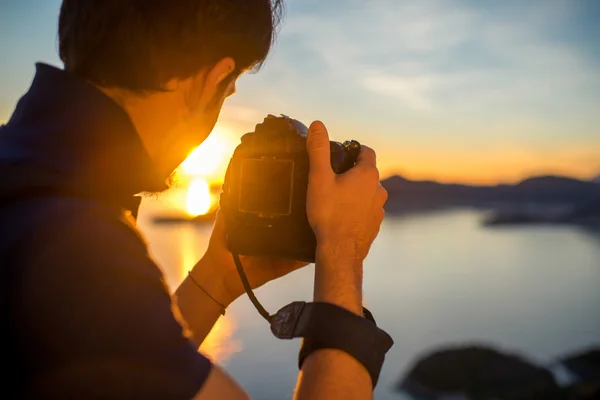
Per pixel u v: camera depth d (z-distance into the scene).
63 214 0.64
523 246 109.94
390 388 22.88
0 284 0.61
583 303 53.09
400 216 188.88
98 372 0.59
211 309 1.17
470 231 142.50
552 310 49.59
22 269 0.60
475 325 42.53
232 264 1.18
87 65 0.79
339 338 0.81
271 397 21.50
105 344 0.59
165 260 51.00
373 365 0.82
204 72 0.84
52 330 0.59
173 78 0.81
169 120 0.84
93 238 0.63
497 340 38.16
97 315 0.60
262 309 1.10
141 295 0.63
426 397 21.70
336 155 1.01
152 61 0.79
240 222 1.10
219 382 0.68
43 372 0.58
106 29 0.78
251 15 0.85
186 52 0.80
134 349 0.60
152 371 0.61
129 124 0.75
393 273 71.00
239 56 0.85
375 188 0.98
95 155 0.72
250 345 30.25
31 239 0.62
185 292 1.17
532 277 69.81
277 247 1.06
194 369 0.65
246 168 1.10
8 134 0.71
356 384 0.79
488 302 52.69
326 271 0.90
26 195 0.66
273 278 1.19
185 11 0.79
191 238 87.31
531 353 34.88
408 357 32.06
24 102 0.75
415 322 43.00
